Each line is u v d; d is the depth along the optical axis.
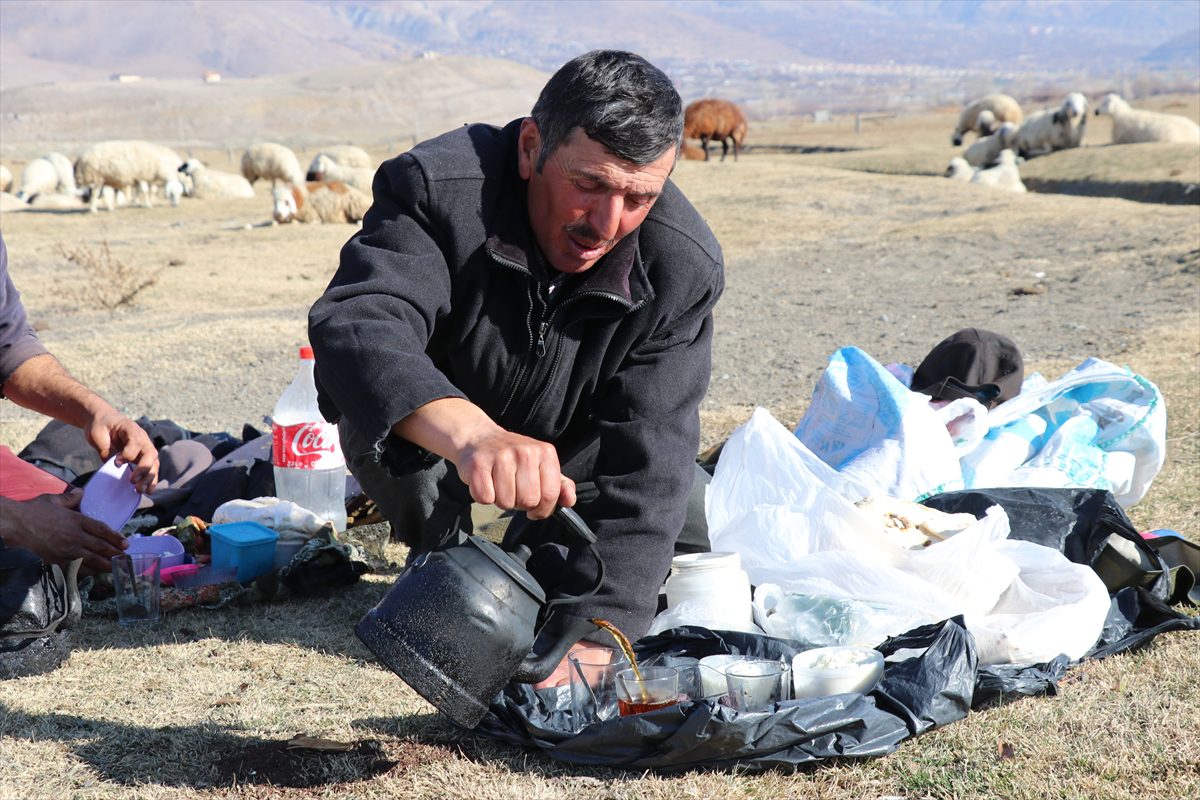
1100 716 2.82
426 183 2.53
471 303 2.63
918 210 21.19
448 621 2.18
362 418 2.14
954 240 17.25
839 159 40.00
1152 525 4.45
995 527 3.53
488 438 2.02
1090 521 3.74
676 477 2.75
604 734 2.60
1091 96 147.38
